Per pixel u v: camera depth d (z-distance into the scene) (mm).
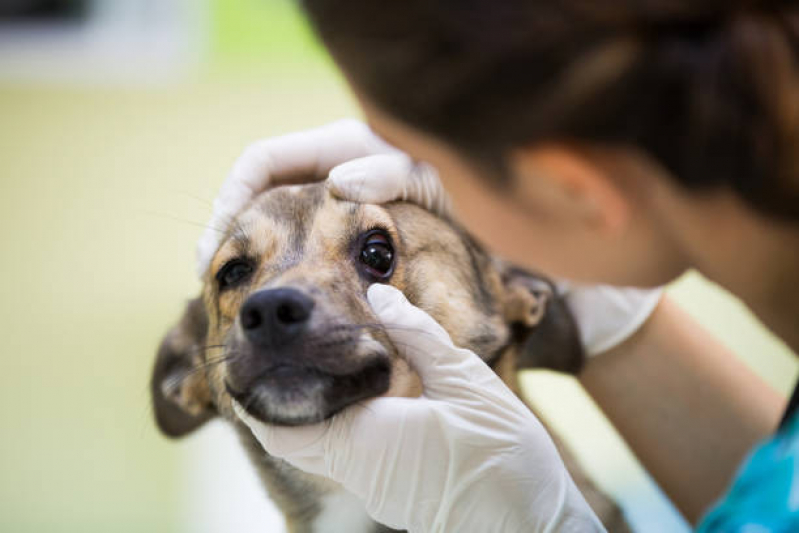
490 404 2904
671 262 1942
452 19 1508
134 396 8898
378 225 3283
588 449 7359
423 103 1614
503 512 2809
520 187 1733
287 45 16359
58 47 16250
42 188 12820
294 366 2832
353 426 2875
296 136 3766
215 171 12742
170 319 10047
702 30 1492
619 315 3541
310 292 2939
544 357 3760
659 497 6430
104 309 10359
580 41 1485
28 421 8523
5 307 10461
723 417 3406
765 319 1954
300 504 3678
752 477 1621
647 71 1482
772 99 1438
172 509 7344
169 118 14297
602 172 1662
